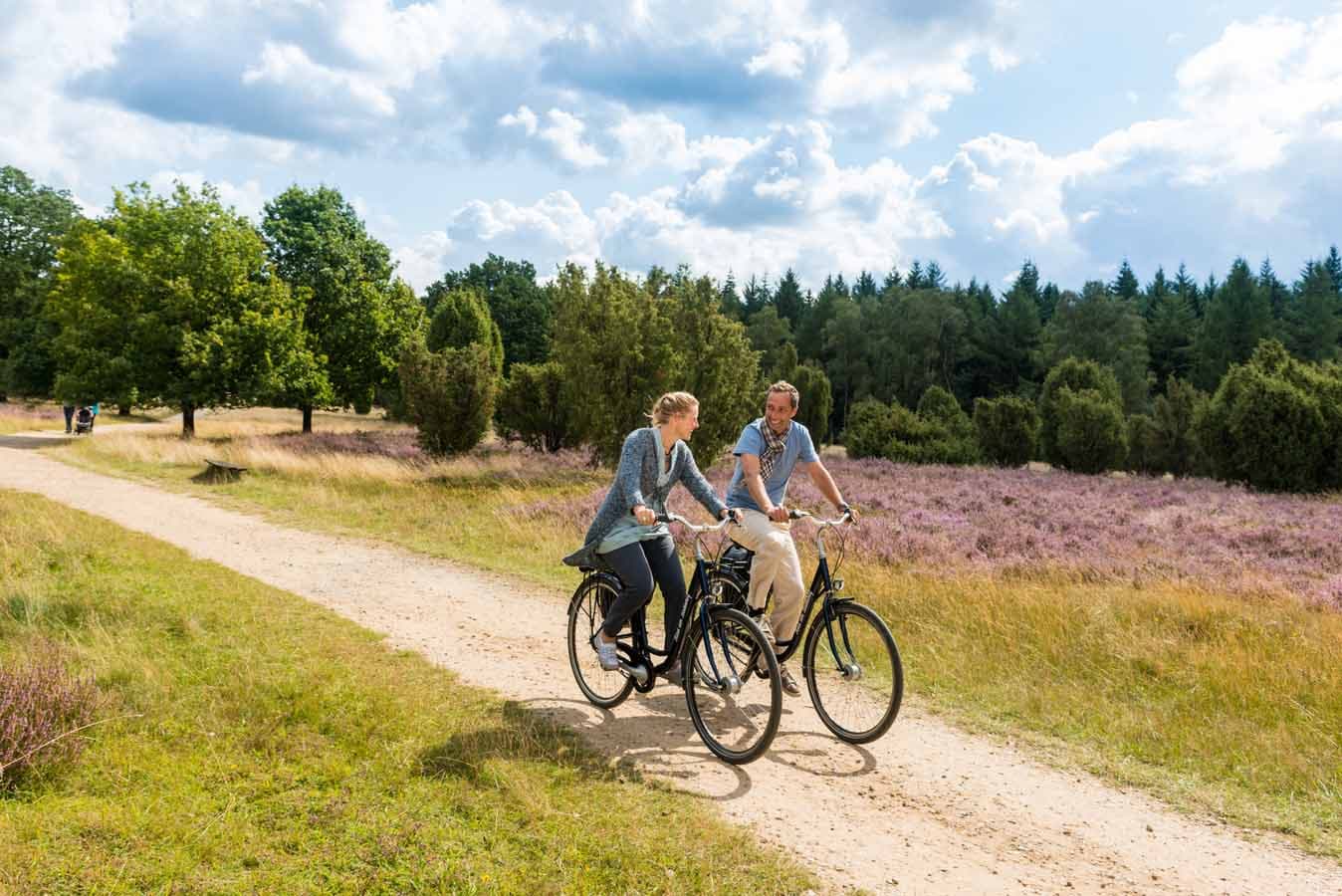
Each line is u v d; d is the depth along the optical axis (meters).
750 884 3.35
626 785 4.20
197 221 32.09
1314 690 5.92
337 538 12.13
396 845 3.38
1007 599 8.16
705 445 21.03
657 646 6.07
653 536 5.04
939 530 12.85
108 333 30.67
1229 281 77.56
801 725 5.25
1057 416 30.06
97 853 3.22
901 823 4.05
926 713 5.67
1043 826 4.10
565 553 10.91
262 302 31.70
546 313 65.38
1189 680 6.21
